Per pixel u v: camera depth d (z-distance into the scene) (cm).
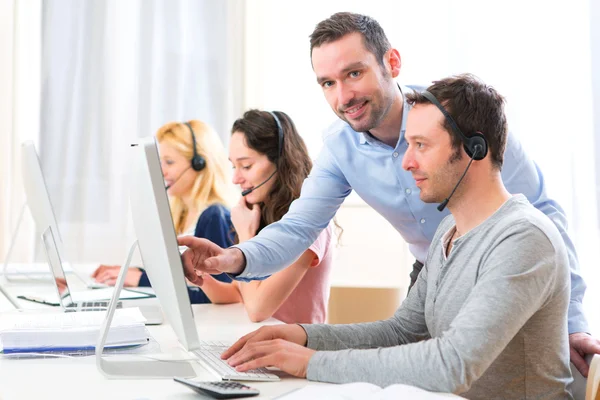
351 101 162
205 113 339
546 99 311
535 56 312
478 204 122
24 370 121
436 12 321
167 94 338
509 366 120
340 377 111
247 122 200
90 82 338
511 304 108
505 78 314
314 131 336
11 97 342
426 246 188
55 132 338
